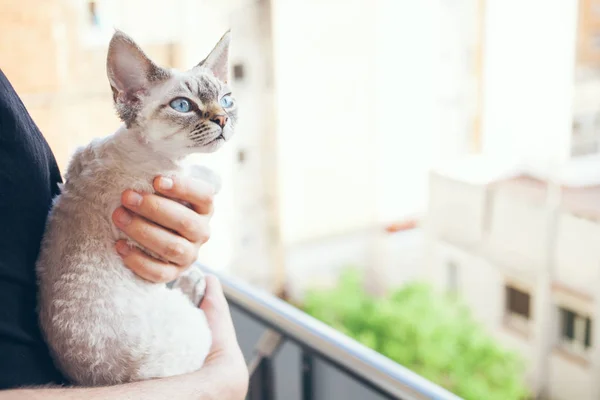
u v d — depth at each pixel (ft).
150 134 2.69
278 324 3.72
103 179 2.68
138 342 2.60
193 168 2.95
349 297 11.07
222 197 11.79
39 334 2.60
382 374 3.30
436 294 10.28
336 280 11.69
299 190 12.25
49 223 2.66
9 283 2.48
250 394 3.78
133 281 2.67
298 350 4.18
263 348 3.75
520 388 8.65
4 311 2.44
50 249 2.63
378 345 9.93
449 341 9.35
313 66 12.04
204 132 2.72
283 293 12.26
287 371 4.22
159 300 2.71
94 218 2.66
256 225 12.09
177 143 2.71
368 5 11.78
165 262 2.69
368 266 11.81
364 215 12.00
